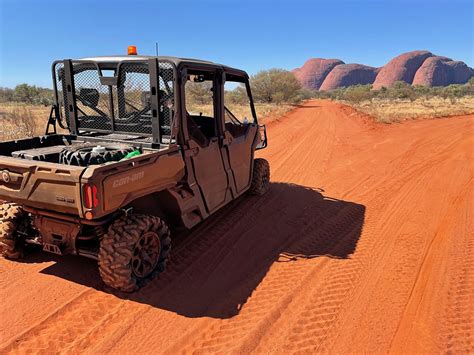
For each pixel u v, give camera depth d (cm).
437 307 408
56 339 342
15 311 379
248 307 400
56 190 368
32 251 508
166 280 448
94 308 389
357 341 351
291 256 526
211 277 462
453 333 365
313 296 425
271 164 1129
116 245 391
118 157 448
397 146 1469
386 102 5788
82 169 351
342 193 842
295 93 5100
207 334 355
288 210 714
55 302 396
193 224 509
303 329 366
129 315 380
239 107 2842
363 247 561
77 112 549
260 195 789
